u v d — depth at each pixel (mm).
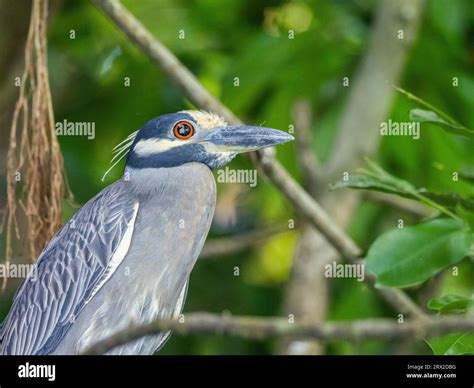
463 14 12859
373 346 11609
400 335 5383
